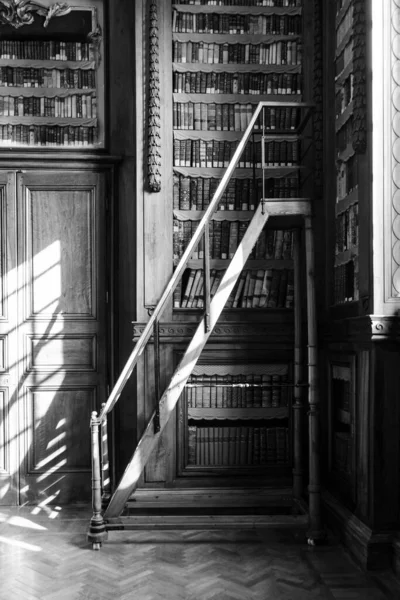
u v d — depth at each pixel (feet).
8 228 16.96
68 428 16.94
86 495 16.89
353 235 13.69
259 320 16.05
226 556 12.44
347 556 12.37
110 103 17.20
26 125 17.06
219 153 16.34
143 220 16.02
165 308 15.88
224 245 16.17
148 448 13.53
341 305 14.38
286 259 16.25
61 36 17.21
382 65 12.05
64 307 17.06
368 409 12.00
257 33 16.46
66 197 17.12
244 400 15.92
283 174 16.37
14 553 12.73
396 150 11.96
